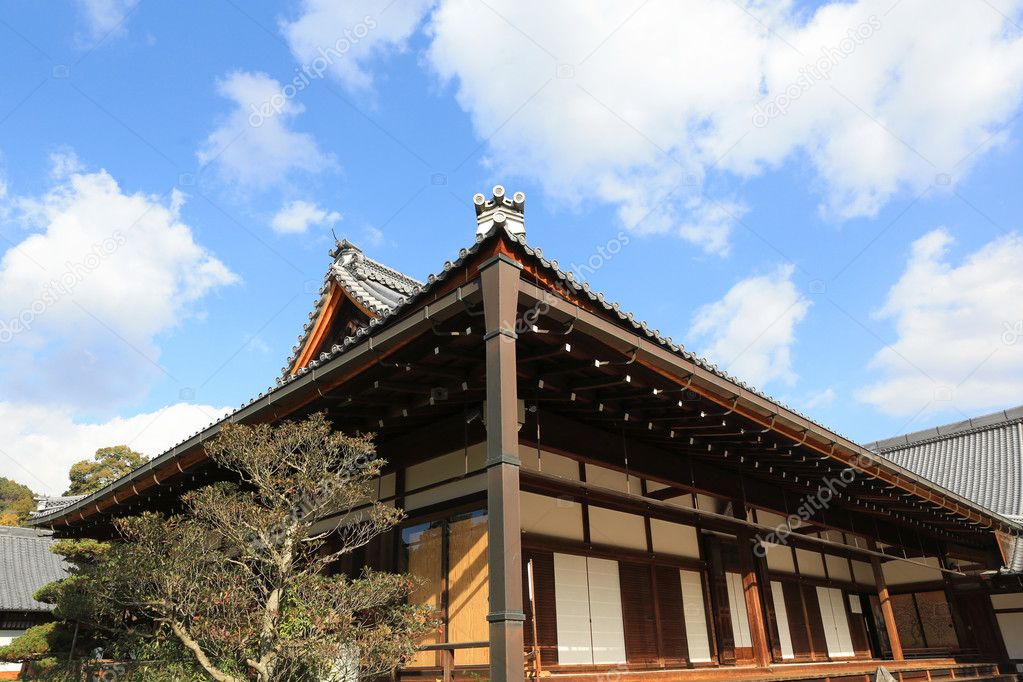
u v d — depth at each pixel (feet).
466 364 21.81
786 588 36.91
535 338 19.33
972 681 41.06
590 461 26.48
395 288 39.50
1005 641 48.34
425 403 23.75
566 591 24.86
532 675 21.74
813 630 37.58
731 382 22.81
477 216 18.37
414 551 26.14
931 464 80.02
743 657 31.01
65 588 35.86
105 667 31.07
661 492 30.07
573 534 25.99
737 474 34.04
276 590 20.35
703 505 32.27
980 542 50.24
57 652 39.50
